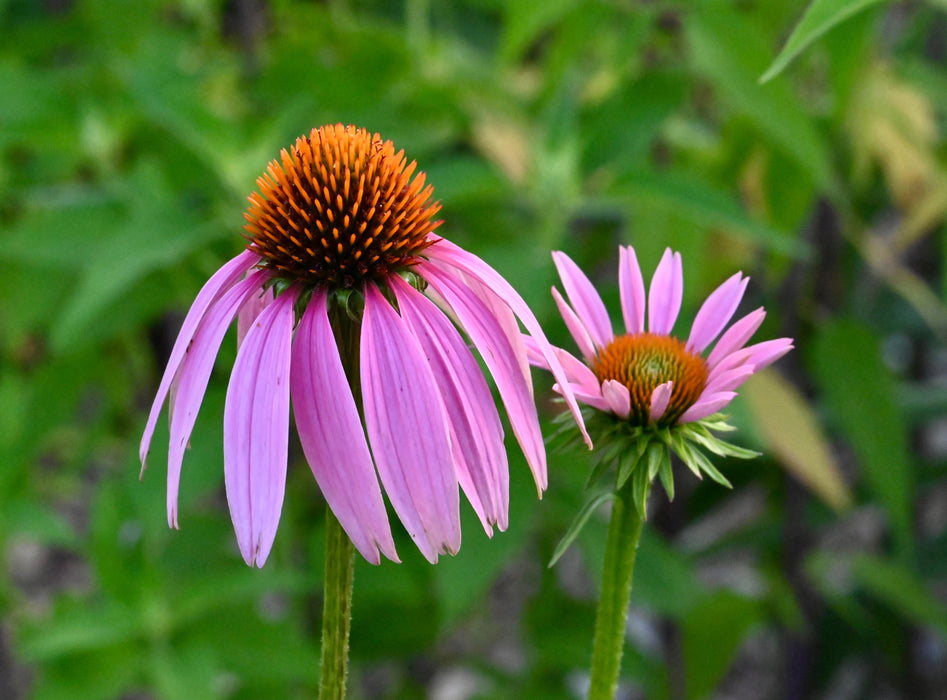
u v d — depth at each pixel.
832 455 1.31
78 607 0.87
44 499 1.24
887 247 1.03
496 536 0.75
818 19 0.51
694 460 0.50
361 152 0.51
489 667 1.14
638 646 1.12
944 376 1.54
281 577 0.85
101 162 0.97
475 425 0.49
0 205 1.09
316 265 0.50
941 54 1.20
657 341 0.51
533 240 0.84
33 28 1.10
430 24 1.33
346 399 0.48
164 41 1.02
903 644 1.26
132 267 0.75
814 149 0.81
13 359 1.14
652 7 0.92
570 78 0.98
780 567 1.20
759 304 1.13
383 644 1.02
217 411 0.84
